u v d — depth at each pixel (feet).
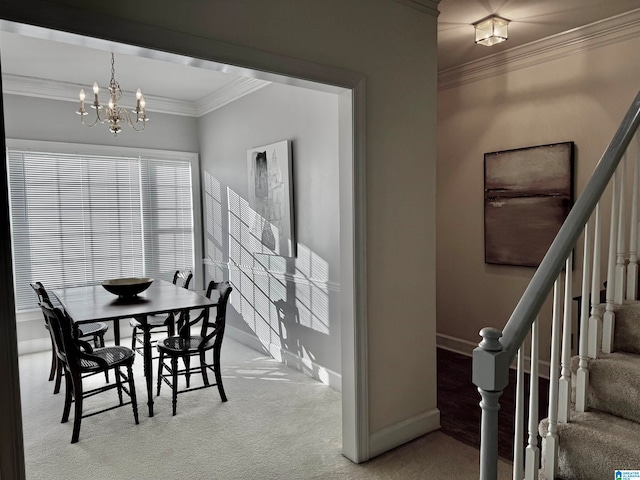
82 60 12.96
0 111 4.79
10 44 11.78
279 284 13.66
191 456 8.34
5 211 4.88
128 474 7.77
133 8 5.56
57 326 9.34
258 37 6.61
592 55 10.64
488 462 4.42
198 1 6.05
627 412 5.55
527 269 12.27
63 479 7.63
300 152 12.44
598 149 10.65
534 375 5.06
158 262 17.71
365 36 7.88
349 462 8.10
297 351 13.07
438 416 9.35
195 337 11.21
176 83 15.17
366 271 8.04
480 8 9.56
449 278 14.48
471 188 13.62
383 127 8.24
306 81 7.23
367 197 8.03
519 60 12.09
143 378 12.59
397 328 8.64
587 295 5.73
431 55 8.94
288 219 12.84
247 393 11.33
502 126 12.66
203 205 18.28
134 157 17.07
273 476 7.68
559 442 5.44
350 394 8.14
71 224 15.92
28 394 11.46
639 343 6.13
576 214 5.39
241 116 15.14
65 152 15.66
